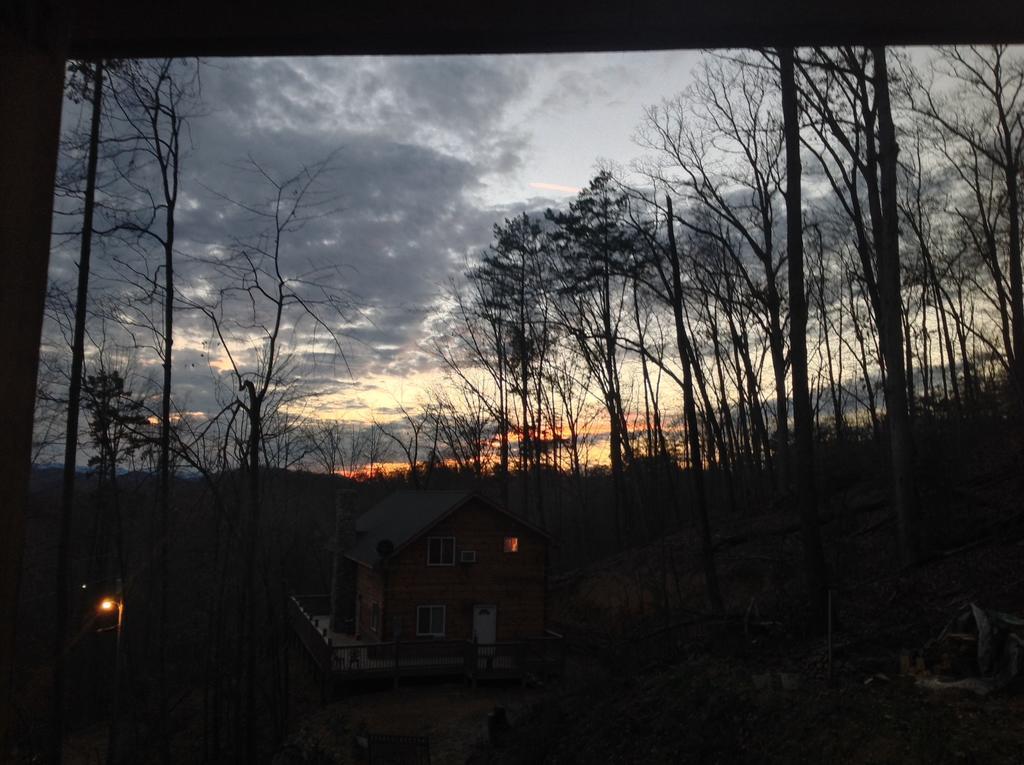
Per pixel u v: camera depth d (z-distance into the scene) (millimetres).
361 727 18938
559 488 46719
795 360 14125
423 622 24703
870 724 8547
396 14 2621
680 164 27641
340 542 29484
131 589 22453
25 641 22812
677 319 20797
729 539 26016
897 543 18625
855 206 23484
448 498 27531
